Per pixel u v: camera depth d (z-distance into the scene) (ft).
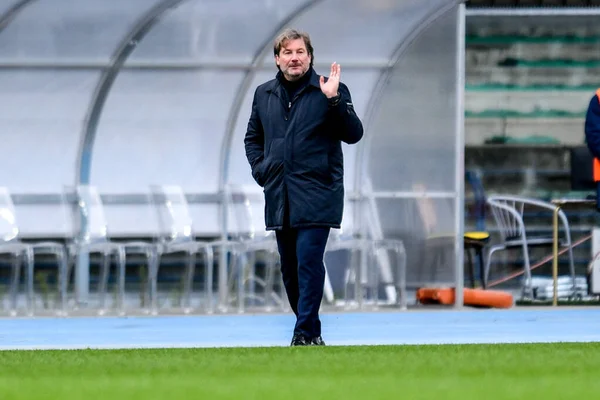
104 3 159.74
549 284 181.88
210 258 162.91
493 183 183.83
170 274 173.17
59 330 132.36
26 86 168.76
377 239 166.50
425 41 165.68
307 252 97.35
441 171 164.96
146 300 170.81
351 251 166.61
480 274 177.99
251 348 92.63
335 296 166.50
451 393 59.41
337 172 98.48
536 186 184.34
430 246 165.27
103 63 166.09
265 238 163.73
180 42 165.78
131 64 166.71
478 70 183.73
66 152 171.12
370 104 169.37
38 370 75.51
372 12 163.02
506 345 95.25
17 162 170.81
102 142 172.04
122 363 79.77
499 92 183.83
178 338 119.55
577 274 183.73
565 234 182.60
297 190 97.50
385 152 168.25
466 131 183.93
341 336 120.47
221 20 163.84
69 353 89.56
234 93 171.73
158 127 172.35
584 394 59.11
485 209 183.42
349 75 168.86
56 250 161.17
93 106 169.58
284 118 98.53
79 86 169.07
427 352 86.84
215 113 172.65
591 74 184.55
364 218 168.66
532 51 183.83
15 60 164.76
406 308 164.66
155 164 172.86
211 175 173.78
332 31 165.78
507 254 182.09
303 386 63.52
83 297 166.91
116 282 170.81
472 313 156.46
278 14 162.61
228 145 172.45
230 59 167.53
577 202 172.24
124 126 171.94
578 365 75.82
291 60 97.30
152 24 162.40
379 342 112.27
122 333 127.34
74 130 170.91
